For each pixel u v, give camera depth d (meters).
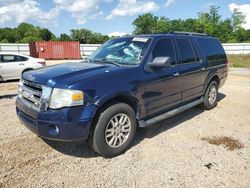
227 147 4.48
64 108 3.55
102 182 3.42
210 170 3.72
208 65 6.34
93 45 42.78
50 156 4.10
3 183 3.36
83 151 4.29
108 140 4.05
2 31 97.44
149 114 4.70
